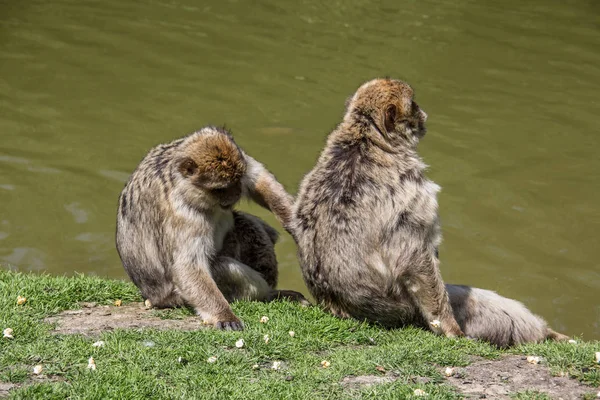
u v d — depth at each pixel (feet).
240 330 30.40
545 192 58.23
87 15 88.28
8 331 28.22
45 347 27.27
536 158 62.75
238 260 35.14
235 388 25.31
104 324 30.86
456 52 81.46
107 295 34.81
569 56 81.35
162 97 70.69
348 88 72.79
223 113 68.33
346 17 90.17
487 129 66.90
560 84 75.25
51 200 55.88
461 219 54.90
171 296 33.53
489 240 52.90
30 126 65.16
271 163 60.44
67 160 60.90
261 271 35.58
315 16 90.48
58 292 33.68
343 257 30.81
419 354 28.02
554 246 52.29
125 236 34.27
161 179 32.76
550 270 49.88
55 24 85.20
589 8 95.25
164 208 32.48
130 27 85.40
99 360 26.63
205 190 31.76
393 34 85.81
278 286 48.70
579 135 66.39
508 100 71.87
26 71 74.28
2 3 90.07
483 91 73.26
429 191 30.73
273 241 36.78
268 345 28.66
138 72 75.25
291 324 30.96
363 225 30.32
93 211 55.11
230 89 72.59
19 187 57.00
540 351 28.58
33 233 52.16
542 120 68.74
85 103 69.26
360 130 30.89
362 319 31.63
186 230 32.12
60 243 51.47
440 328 30.83
